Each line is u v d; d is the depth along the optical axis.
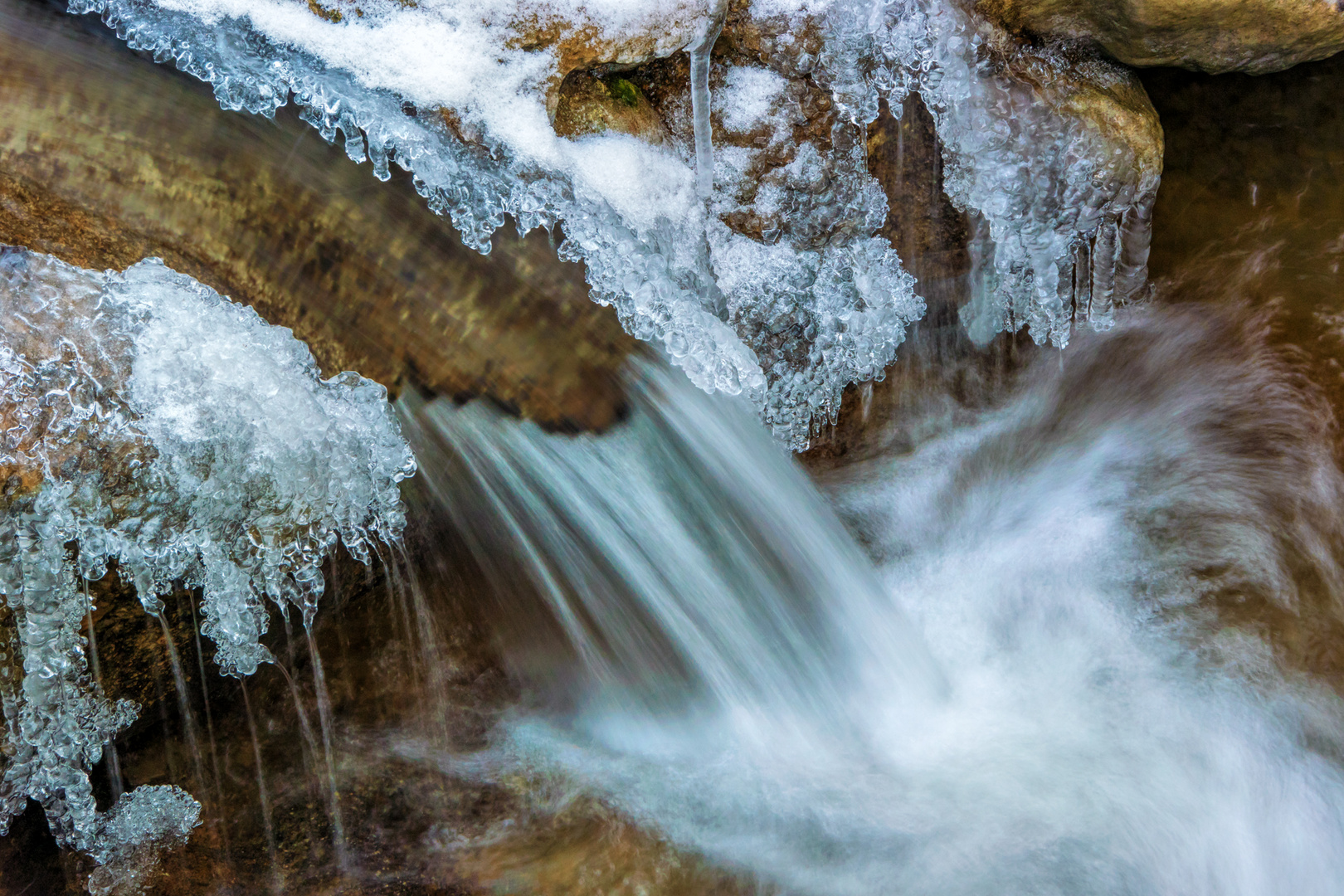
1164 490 3.38
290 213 2.25
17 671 2.20
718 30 2.51
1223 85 2.97
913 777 2.97
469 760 2.91
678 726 3.05
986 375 3.35
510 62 2.31
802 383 3.05
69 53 2.12
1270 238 3.16
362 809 2.79
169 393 2.11
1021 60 2.76
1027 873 2.76
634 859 2.72
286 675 2.74
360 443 2.39
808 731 3.08
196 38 2.16
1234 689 3.10
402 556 2.70
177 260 2.20
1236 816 2.89
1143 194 2.93
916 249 3.01
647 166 2.55
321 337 2.34
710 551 2.90
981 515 3.44
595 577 2.83
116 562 2.19
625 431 2.69
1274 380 3.27
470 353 2.45
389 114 2.24
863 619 3.21
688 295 2.64
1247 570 3.24
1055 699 3.16
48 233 2.08
